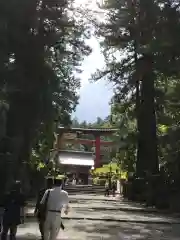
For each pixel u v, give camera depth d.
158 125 45.03
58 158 86.12
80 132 91.12
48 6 29.59
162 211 28.45
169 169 34.09
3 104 28.77
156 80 40.78
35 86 28.36
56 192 11.12
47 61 33.62
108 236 15.44
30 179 36.59
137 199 39.12
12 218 11.52
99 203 35.25
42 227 11.45
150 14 31.83
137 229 18.06
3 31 25.56
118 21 37.06
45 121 32.72
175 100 37.12
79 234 15.70
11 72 26.92
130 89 42.31
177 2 31.78
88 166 93.88
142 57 37.47
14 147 28.45
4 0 25.33
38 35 28.95
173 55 30.70
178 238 15.66
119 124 52.00
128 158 53.25
